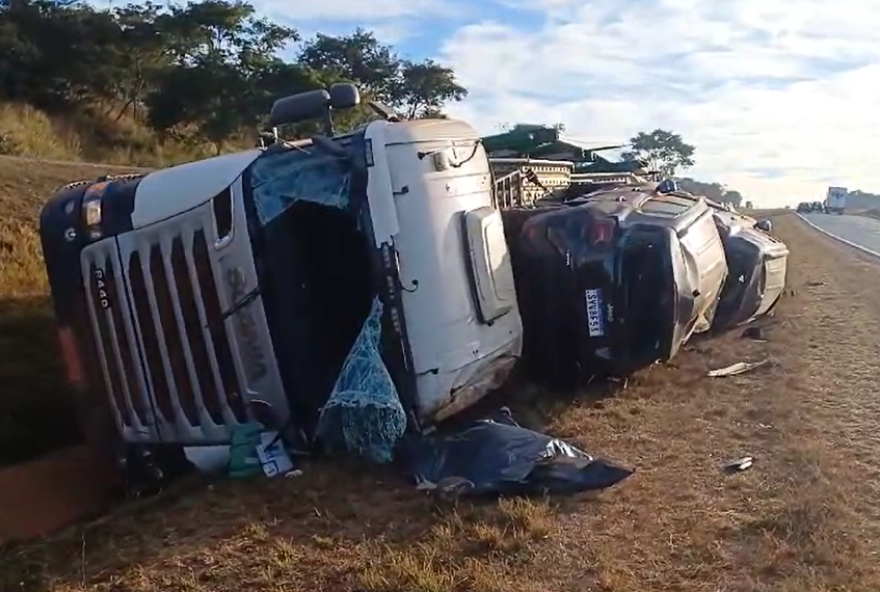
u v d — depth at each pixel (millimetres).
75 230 6910
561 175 13695
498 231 7312
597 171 18219
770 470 6266
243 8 39875
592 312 8094
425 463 6176
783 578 4602
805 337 11602
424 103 53531
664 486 5957
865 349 10750
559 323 8188
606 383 8516
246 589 4613
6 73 31719
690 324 8734
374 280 6355
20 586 4805
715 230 10000
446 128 7156
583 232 8211
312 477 6191
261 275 6508
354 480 6137
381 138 6492
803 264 23375
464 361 6676
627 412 7836
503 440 6207
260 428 6621
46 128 26625
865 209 106312
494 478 5840
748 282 12195
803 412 7797
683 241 8562
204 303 6621
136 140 32094
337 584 4629
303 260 6781
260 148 7070
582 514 5480
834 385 8836
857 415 7719
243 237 6516
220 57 38812
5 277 11961
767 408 7914
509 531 5188
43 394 9273
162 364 6754
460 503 5676
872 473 6215
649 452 6746
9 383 9312
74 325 6980
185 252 6641
